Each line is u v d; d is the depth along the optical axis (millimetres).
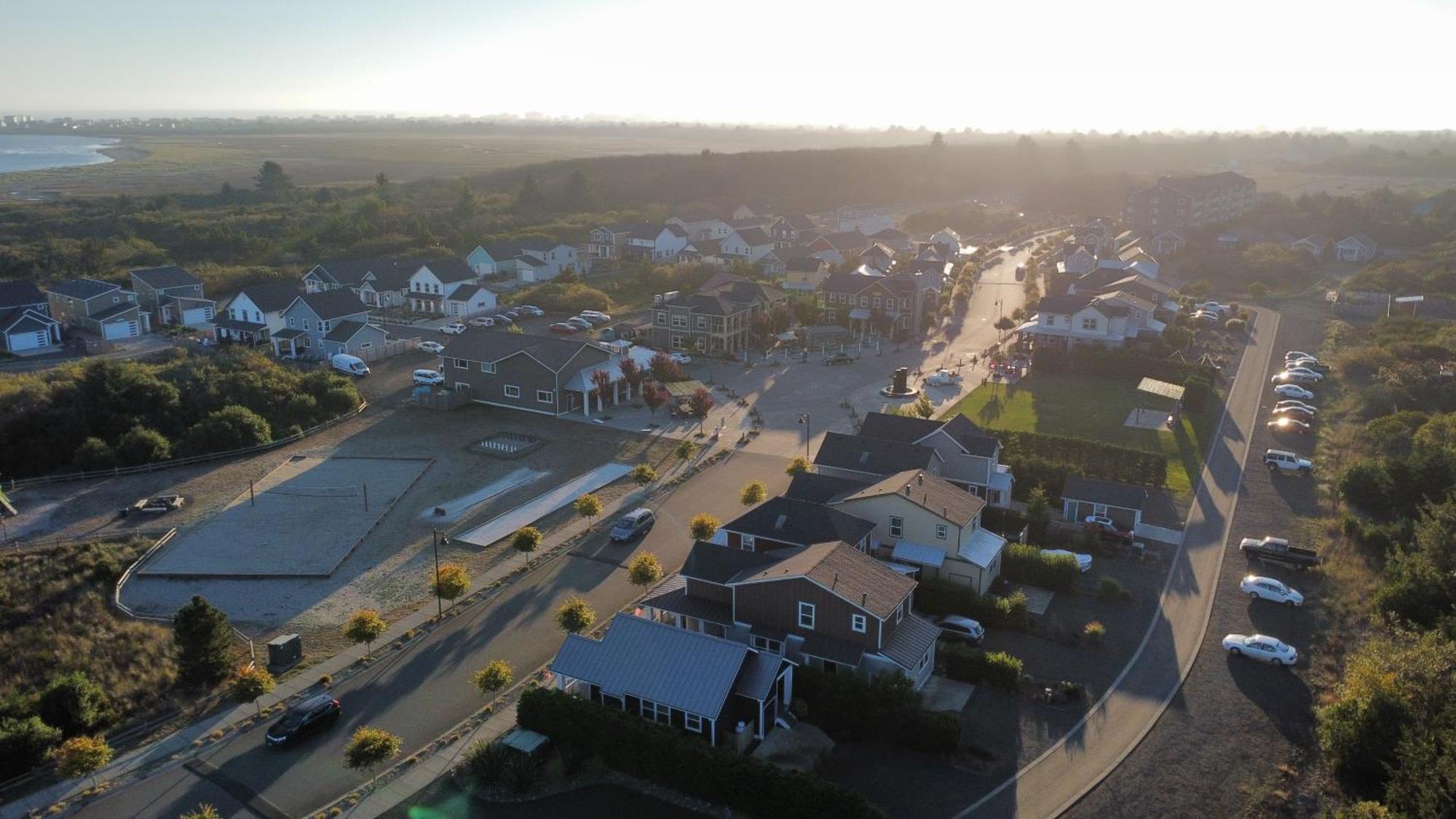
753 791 32594
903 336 108875
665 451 71250
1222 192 184875
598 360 83938
